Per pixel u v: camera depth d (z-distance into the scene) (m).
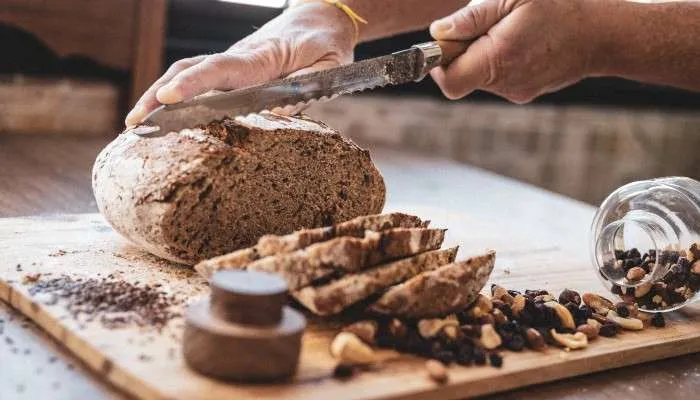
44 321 1.34
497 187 2.95
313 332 1.38
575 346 1.43
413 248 1.45
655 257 1.68
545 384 1.39
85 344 1.24
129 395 1.18
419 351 1.34
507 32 1.92
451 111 3.83
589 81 4.06
